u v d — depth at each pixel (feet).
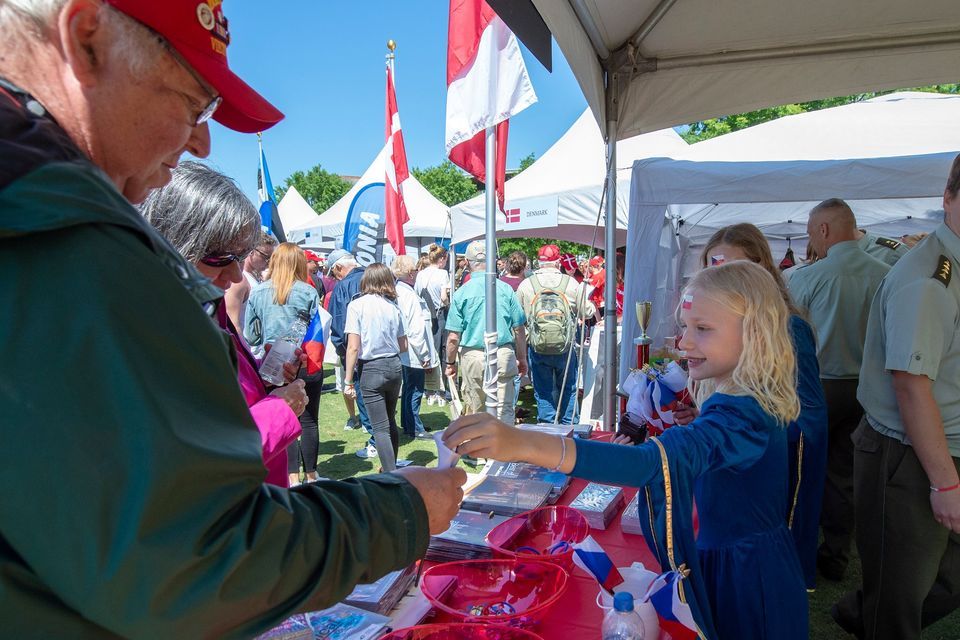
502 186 8.59
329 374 29.19
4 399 1.45
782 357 4.06
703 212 20.53
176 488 1.54
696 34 8.96
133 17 1.91
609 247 10.15
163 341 1.65
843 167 12.59
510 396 15.48
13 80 1.86
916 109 18.60
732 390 4.13
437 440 3.30
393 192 13.79
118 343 1.55
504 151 8.61
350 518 2.03
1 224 1.48
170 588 1.52
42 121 1.74
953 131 16.88
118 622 1.50
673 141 23.17
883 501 6.34
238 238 4.15
